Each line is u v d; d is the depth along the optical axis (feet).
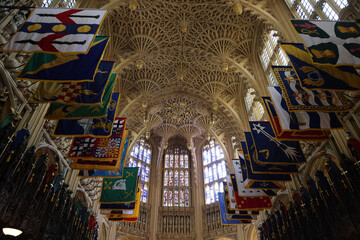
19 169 33.47
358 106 35.99
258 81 71.26
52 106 32.60
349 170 35.14
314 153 47.78
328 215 38.91
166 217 105.91
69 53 25.49
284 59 59.62
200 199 111.34
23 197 34.55
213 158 122.42
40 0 38.17
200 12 72.69
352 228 33.94
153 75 89.66
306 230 45.42
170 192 114.62
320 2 46.85
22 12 34.27
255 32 74.02
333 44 28.27
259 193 51.96
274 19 58.08
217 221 101.24
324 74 29.50
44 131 44.60
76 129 35.60
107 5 62.18
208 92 93.61
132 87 91.04
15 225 33.58
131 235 94.38
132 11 71.87
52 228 43.27
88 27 27.68
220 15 72.90
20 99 37.70
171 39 78.89
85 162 41.75
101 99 30.45
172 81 93.76
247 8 62.80
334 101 31.37
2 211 30.19
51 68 27.22
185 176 119.96
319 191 42.01
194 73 90.79
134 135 102.32
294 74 34.94
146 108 97.76
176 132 118.11
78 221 55.01
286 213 53.98
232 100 91.35
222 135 106.93
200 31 76.89
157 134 118.62
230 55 78.43
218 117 101.91
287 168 42.29
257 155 40.98
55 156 49.44
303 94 32.30
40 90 30.42
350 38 28.60
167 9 71.92
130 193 56.54
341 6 41.11
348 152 37.65
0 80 34.45
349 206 34.65
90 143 42.29
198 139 130.41
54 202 44.32
